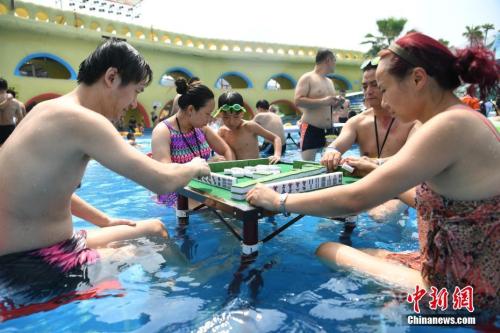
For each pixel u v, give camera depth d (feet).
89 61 5.95
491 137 4.58
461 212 4.87
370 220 9.34
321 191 5.57
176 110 15.93
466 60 4.68
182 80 10.72
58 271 5.78
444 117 4.59
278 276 6.09
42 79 53.06
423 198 5.35
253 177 7.88
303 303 5.20
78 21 57.00
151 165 6.03
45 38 52.90
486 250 4.77
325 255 6.45
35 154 5.42
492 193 4.67
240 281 5.92
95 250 6.52
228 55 73.72
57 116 5.46
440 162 4.58
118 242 7.02
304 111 17.65
